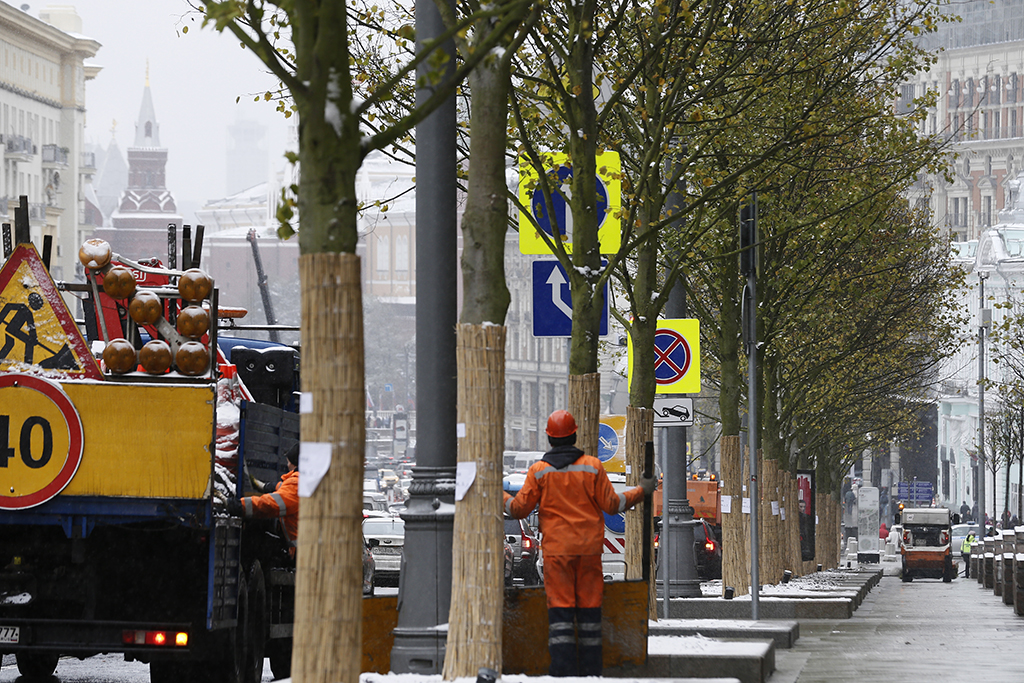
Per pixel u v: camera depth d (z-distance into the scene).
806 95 58.34
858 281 104.31
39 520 32.62
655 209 51.28
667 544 56.44
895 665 45.19
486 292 29.03
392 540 84.75
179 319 32.78
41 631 34.44
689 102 50.88
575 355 42.00
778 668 43.97
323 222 19.62
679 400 58.38
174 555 34.47
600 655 31.06
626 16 48.34
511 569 88.44
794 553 122.00
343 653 19.50
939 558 185.50
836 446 161.00
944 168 71.81
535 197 44.91
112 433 32.50
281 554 41.41
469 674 28.33
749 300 55.62
